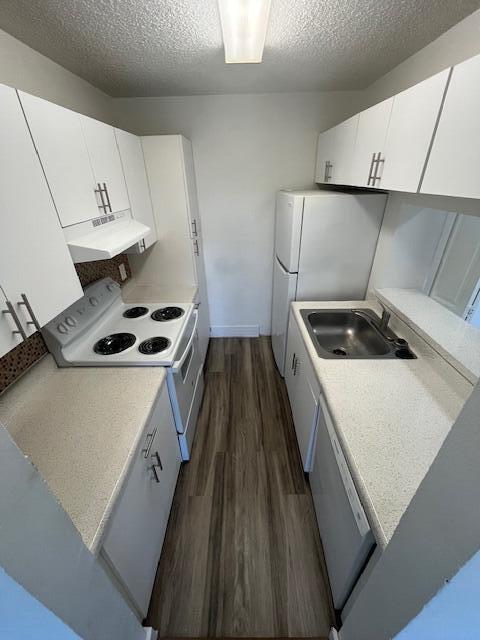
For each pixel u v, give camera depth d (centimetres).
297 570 135
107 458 95
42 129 97
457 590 44
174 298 219
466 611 45
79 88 178
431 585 48
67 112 112
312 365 142
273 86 206
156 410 129
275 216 266
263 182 257
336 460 108
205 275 301
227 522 154
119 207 160
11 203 84
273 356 300
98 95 202
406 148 109
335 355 144
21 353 121
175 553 142
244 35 115
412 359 140
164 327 175
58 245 107
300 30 126
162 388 139
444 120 88
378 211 189
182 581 132
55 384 131
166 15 112
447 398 116
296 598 125
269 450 196
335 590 116
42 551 52
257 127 236
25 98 89
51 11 107
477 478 39
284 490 170
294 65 167
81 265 171
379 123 129
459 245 160
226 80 190
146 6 106
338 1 105
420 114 100
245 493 169
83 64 157
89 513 79
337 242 197
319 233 194
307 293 214
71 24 117
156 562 131
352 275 210
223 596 127
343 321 196
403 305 165
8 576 43
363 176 147
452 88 84
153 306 204
